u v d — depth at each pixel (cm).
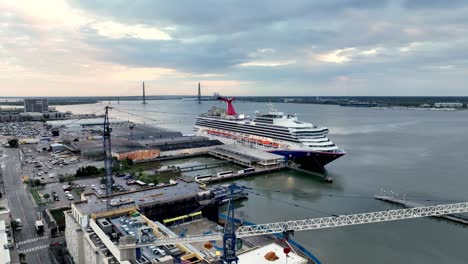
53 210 12694
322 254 10062
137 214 9619
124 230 8519
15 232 11000
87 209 9862
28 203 13788
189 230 10656
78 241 9006
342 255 10006
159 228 9162
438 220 12519
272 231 10375
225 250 8281
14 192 15275
